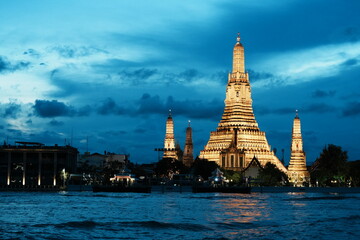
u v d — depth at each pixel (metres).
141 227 105.62
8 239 90.69
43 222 115.81
